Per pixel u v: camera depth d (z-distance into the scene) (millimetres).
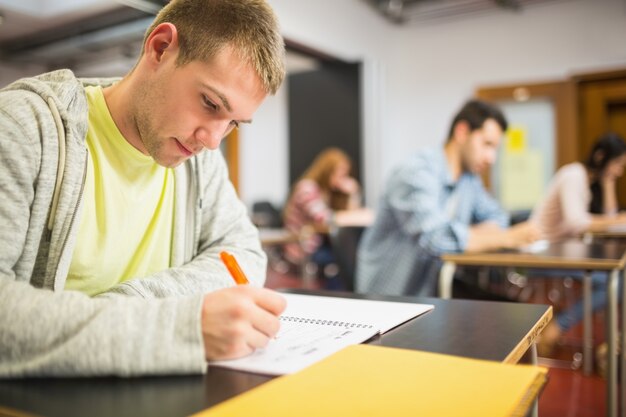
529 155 5008
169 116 717
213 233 987
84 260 816
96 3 3861
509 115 5078
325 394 447
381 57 5195
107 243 841
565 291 4277
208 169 992
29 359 521
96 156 832
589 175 3826
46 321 525
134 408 454
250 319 560
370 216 4234
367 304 862
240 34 672
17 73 5570
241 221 1024
